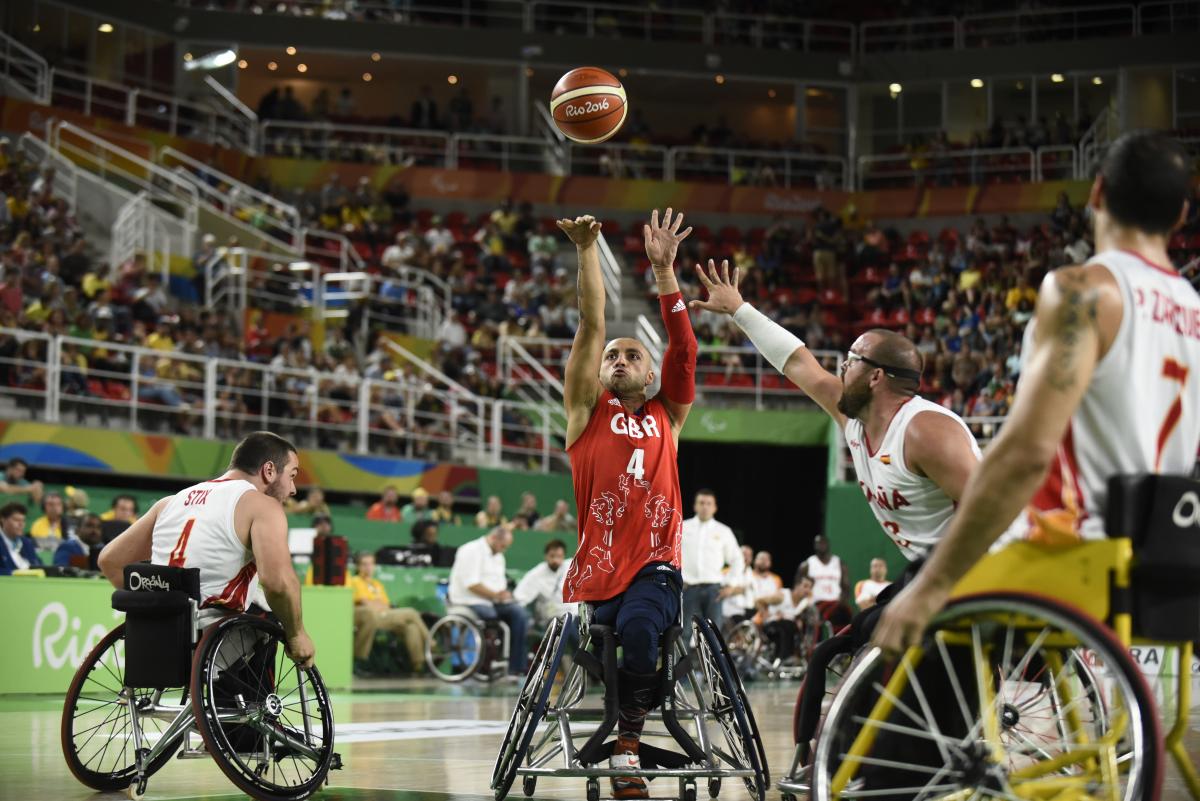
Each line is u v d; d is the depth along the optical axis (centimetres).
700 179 2842
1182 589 286
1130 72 2805
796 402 2194
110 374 1631
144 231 2075
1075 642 292
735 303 489
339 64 2933
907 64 2920
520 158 2775
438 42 2823
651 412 485
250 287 2064
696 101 3172
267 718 490
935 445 389
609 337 2319
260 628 498
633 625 447
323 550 1196
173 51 2712
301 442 1789
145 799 490
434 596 1441
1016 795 291
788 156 2794
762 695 1170
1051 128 2800
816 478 2355
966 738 299
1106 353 282
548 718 473
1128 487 278
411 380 1978
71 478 1631
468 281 2380
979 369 2173
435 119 2862
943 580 279
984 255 2520
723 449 2347
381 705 985
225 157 2519
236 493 514
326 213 2503
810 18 3052
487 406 2048
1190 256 2428
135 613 495
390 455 1848
